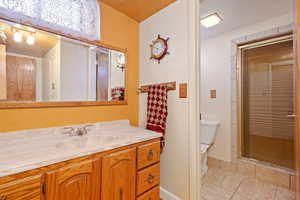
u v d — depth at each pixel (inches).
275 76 76.0
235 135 83.9
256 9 65.4
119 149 41.9
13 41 42.4
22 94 43.3
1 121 39.9
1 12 38.6
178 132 57.8
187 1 54.7
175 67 58.6
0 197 25.0
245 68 85.6
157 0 57.9
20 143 40.3
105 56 61.6
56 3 47.2
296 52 41.9
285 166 72.7
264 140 79.4
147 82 69.8
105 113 61.3
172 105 59.9
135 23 72.4
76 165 33.7
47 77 47.9
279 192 65.6
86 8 53.0
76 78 54.0
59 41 50.3
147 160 48.7
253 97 83.1
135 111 72.1
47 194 29.8
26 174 27.7
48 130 46.8
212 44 94.3
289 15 68.5
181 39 56.6
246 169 79.9
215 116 92.4
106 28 61.4
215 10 66.3
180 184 57.0
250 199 61.2
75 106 53.1
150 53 68.3
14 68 42.4
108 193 39.1
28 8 42.4
